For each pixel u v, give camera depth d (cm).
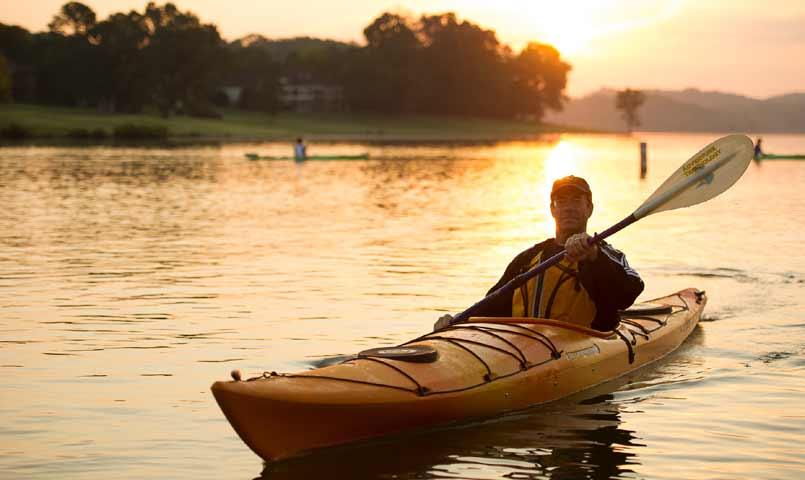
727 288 1098
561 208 680
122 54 11275
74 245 1487
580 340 684
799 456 538
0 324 890
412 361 598
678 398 657
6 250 1423
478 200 2455
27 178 3200
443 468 521
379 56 15700
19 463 531
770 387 684
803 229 1708
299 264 1282
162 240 1556
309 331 864
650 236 1612
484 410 601
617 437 573
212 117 11800
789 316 939
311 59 17212
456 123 15675
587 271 670
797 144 11106
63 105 11712
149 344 812
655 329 798
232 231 1697
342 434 549
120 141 7706
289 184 3027
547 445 560
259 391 520
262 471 519
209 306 980
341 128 13000
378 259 1338
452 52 16150
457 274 1201
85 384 690
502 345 644
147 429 590
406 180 3309
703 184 713
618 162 5119
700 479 504
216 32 11788
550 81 17650
